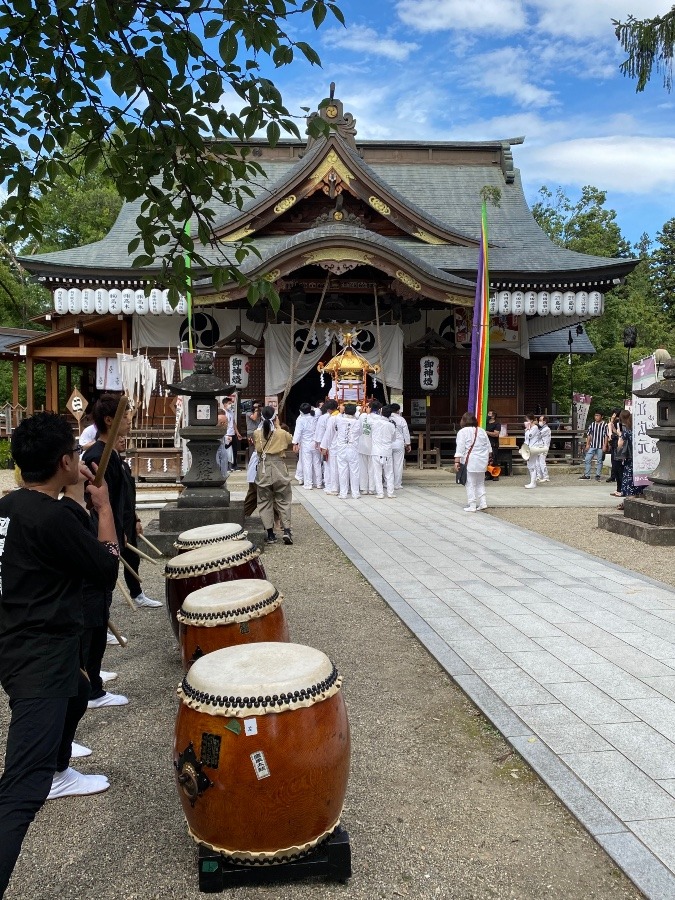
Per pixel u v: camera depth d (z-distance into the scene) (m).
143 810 3.31
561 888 2.75
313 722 2.66
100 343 23.56
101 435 4.55
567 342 24.98
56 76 4.80
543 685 4.66
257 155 26.12
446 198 26.31
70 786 3.41
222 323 21.73
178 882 2.80
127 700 4.59
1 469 21.64
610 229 37.72
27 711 2.58
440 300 17.94
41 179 5.13
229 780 2.58
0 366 32.16
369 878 2.82
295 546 9.59
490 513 12.61
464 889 2.75
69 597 2.71
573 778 3.49
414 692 4.68
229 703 2.61
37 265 19.36
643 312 36.97
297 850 2.68
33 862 2.93
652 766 3.61
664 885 2.71
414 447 22.77
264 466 9.43
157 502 12.70
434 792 3.46
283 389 21.09
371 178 19.88
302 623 6.17
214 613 3.81
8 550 2.67
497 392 23.20
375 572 7.91
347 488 14.70
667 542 9.59
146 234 4.95
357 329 20.88
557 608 6.46
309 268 20.05
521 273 20.02
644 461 11.75
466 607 6.50
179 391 9.35
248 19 4.12
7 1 4.43
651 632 5.76
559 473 20.39
